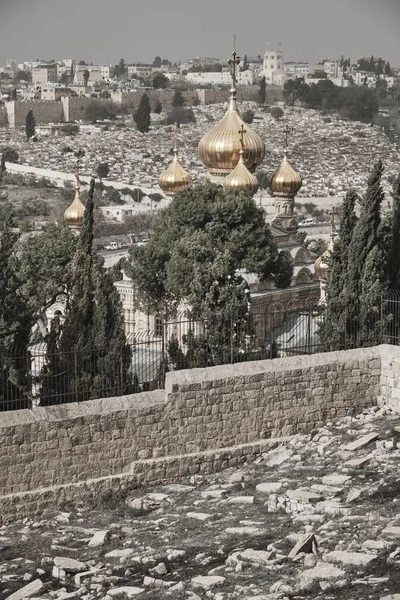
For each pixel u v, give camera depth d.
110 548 77.12
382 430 94.69
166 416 90.00
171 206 142.00
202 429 91.75
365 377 100.62
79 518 83.69
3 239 92.81
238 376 93.25
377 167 107.88
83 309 92.56
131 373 94.75
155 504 85.50
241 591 66.75
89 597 68.50
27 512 83.62
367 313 105.12
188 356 98.38
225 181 162.38
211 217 139.00
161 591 68.31
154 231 142.75
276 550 72.12
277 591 66.06
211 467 91.75
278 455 93.12
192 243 130.38
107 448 87.38
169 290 131.12
